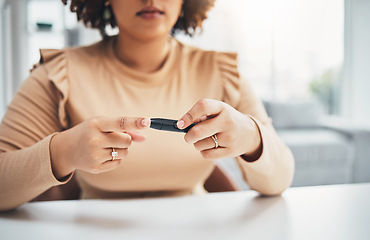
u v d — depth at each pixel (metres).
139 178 0.72
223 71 0.80
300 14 4.28
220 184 0.94
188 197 0.60
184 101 0.75
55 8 3.38
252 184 0.62
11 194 0.51
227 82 0.79
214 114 0.49
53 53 0.74
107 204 0.55
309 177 2.71
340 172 2.74
